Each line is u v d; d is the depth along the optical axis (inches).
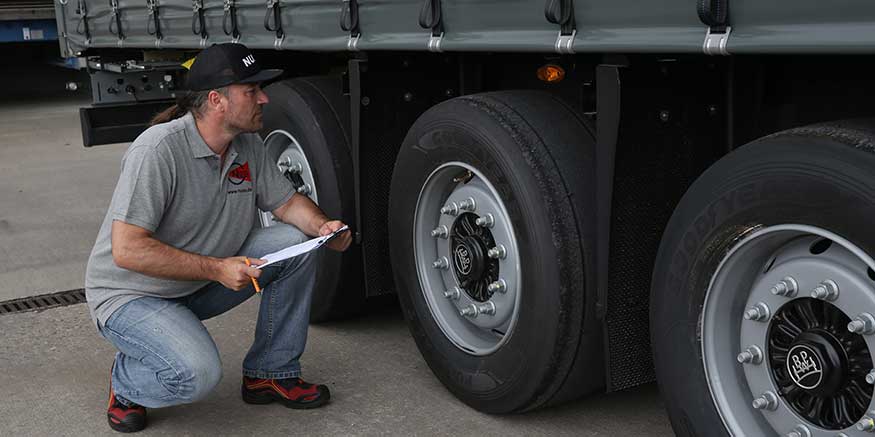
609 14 92.3
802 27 75.0
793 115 107.7
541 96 117.5
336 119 151.1
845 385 84.1
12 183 307.7
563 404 131.0
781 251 87.0
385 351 153.3
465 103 118.5
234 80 114.0
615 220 102.8
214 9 166.7
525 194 110.0
